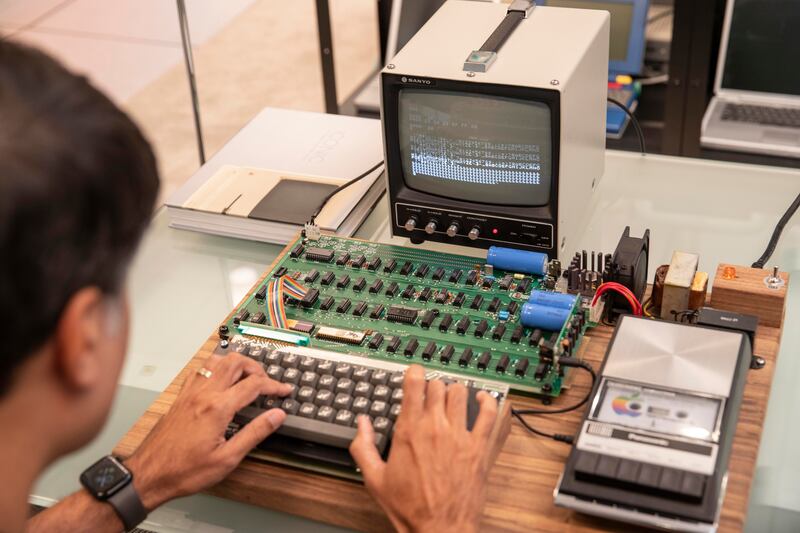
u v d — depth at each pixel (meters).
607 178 1.89
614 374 1.26
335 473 1.25
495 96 1.49
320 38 3.54
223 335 1.49
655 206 1.80
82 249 0.60
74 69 0.62
